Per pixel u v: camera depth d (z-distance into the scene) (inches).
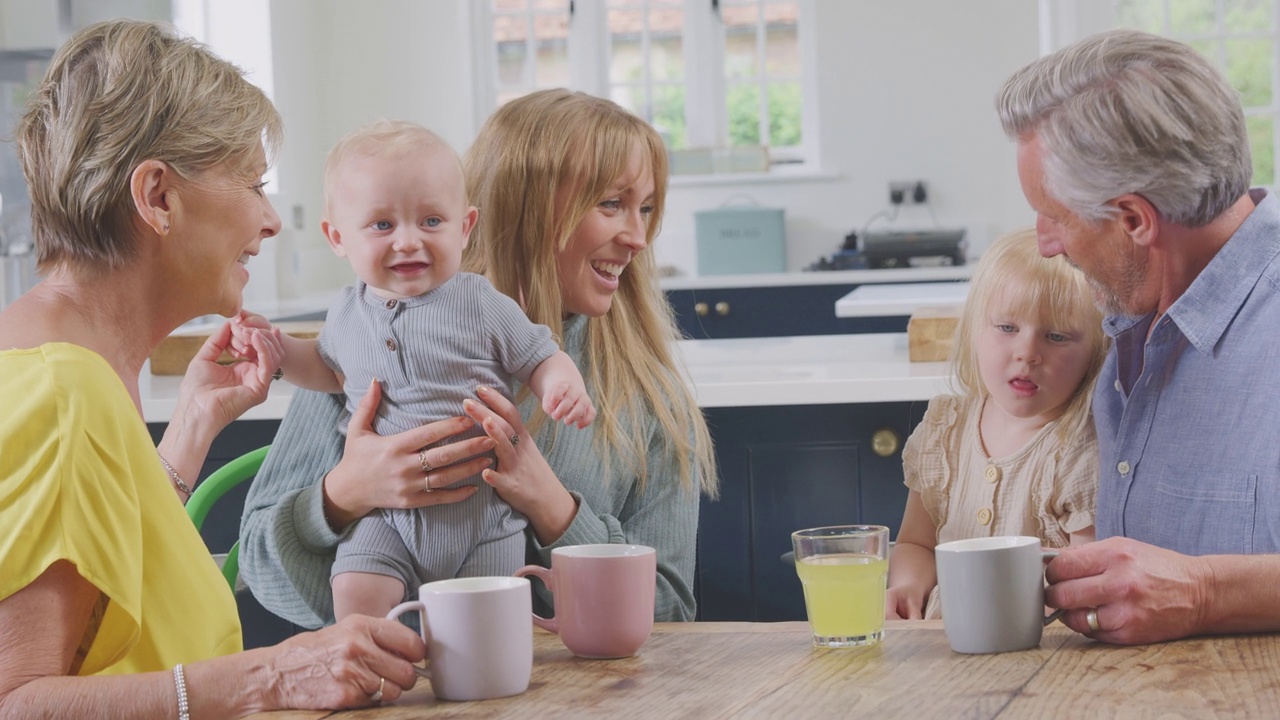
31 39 131.7
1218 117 50.4
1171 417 55.0
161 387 95.1
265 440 92.4
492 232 63.4
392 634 41.1
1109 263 54.3
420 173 55.6
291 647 40.7
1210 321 53.3
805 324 196.5
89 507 40.4
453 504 54.8
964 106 226.8
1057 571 45.2
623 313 65.8
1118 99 50.6
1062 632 46.3
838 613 45.1
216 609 47.1
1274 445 51.8
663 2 238.2
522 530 56.7
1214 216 52.2
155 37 45.7
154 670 44.4
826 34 229.5
